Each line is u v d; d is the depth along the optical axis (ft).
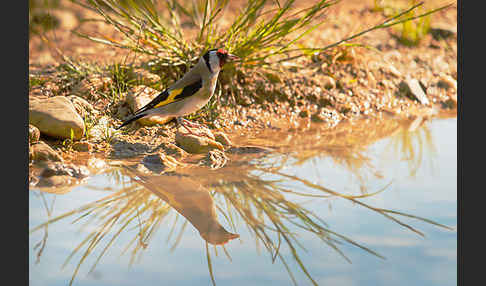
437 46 54.03
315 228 22.84
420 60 51.24
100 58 45.01
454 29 56.39
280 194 26.68
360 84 46.16
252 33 41.91
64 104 34.55
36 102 34.32
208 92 34.35
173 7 45.34
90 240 21.53
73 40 50.19
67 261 19.77
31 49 48.19
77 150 32.99
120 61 43.75
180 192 26.89
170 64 41.04
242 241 21.72
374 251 20.74
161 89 40.78
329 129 39.40
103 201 25.61
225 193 26.89
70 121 33.27
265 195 26.61
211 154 32.04
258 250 20.93
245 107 41.86
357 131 38.86
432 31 56.44
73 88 39.83
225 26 49.34
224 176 29.22
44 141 33.09
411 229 22.58
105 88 40.04
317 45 48.78
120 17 44.80
